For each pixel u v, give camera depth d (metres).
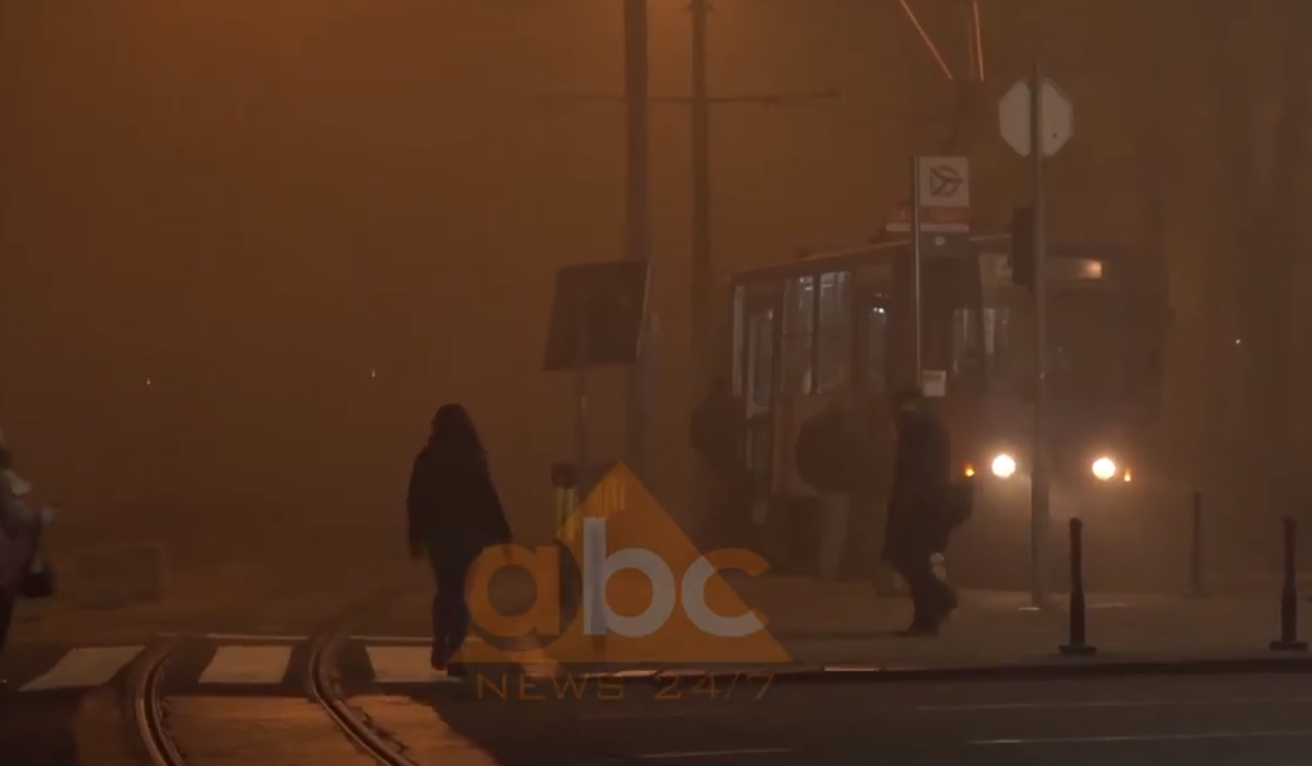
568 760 36.25
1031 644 52.59
